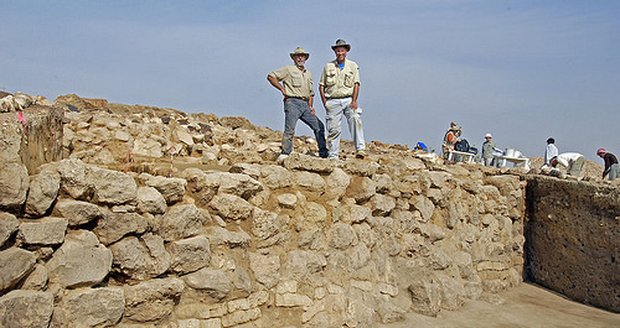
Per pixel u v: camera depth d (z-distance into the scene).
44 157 5.68
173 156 10.07
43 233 4.59
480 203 11.24
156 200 5.60
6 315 4.16
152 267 5.47
